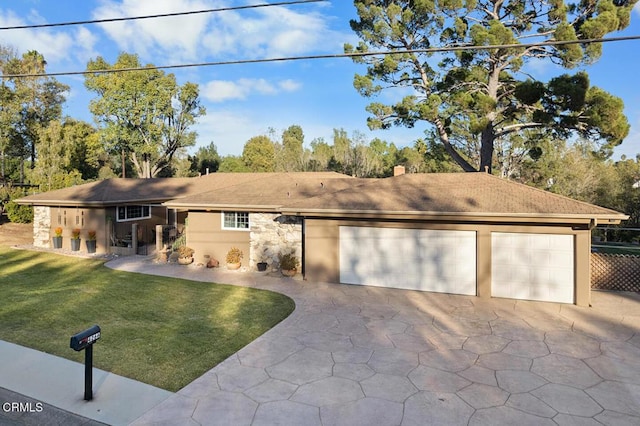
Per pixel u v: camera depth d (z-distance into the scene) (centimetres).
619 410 555
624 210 2652
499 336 827
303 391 601
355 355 730
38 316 923
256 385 618
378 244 1230
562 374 661
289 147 4859
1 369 663
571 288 1056
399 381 634
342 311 986
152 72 4016
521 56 2077
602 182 2947
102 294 1116
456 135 3269
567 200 1080
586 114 1830
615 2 1942
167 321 902
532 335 833
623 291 1188
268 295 1127
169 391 598
